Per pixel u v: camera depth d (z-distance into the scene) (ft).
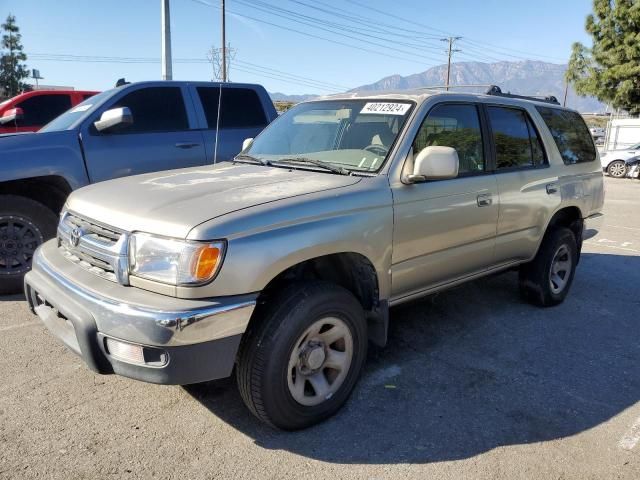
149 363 8.18
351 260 10.64
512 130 14.66
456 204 12.25
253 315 9.24
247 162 13.09
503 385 11.71
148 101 19.36
